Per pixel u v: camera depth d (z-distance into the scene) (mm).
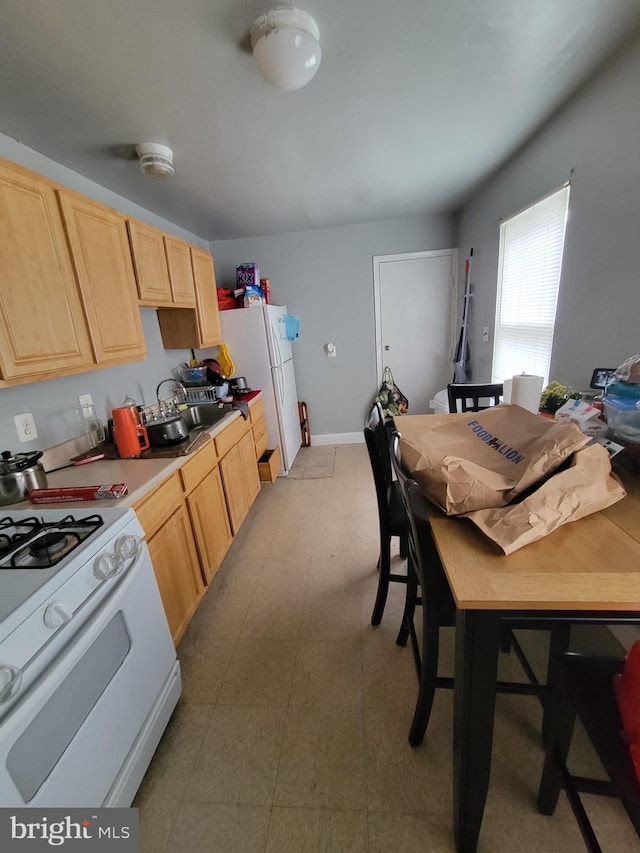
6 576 865
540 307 2146
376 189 2604
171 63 1221
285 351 3482
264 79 1317
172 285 2229
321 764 1137
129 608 1093
